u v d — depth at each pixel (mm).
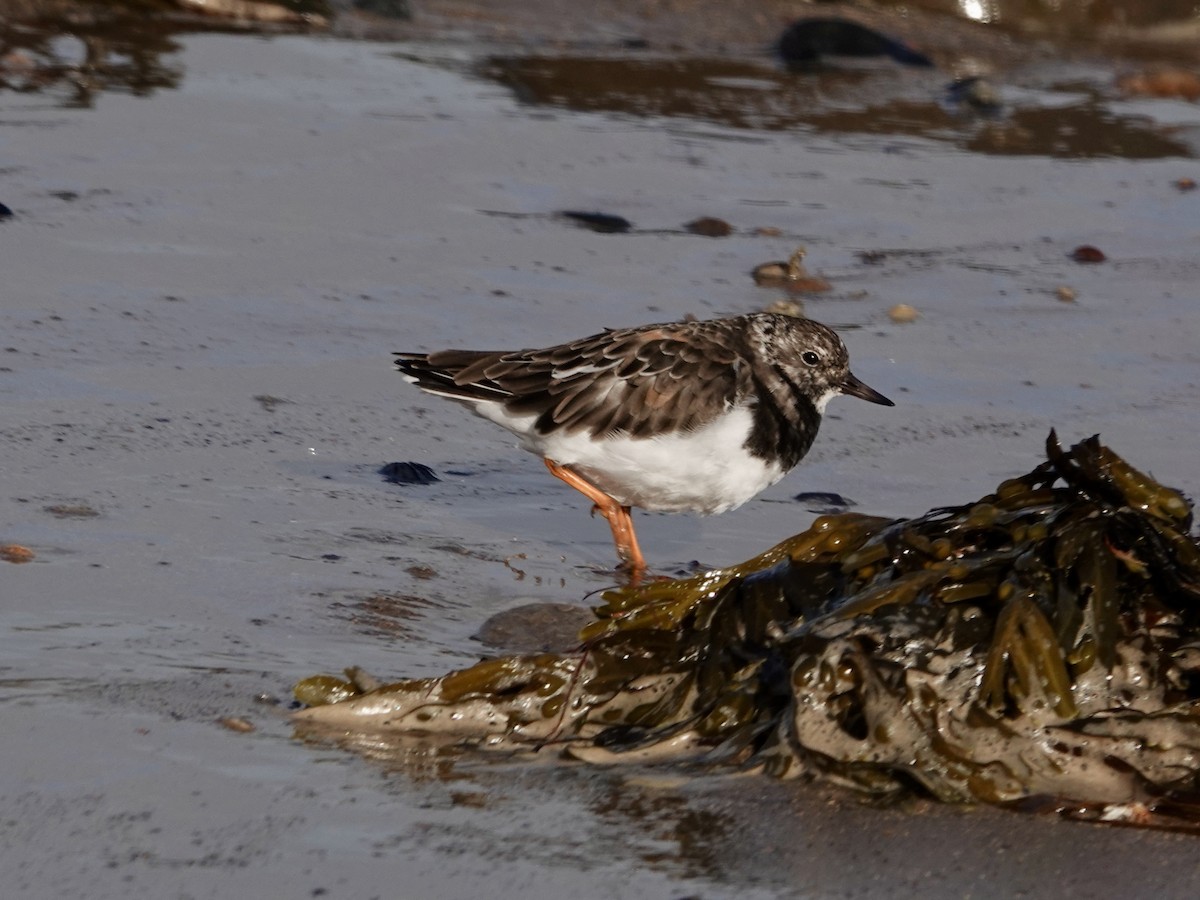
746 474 10594
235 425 12016
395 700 7531
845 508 11508
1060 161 22250
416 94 22734
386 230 17188
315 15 26500
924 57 27422
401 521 10727
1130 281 17344
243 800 6594
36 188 17188
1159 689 7012
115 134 19406
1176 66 28656
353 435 12180
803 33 27109
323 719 7504
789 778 6996
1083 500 7609
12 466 10750
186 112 20594
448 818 6566
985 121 24172
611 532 11047
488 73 24406
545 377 10617
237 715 7473
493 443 12477
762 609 7766
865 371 14297
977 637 7105
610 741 7391
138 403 12188
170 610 8789
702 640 7801
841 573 7844
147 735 7141
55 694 7516
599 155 20672
